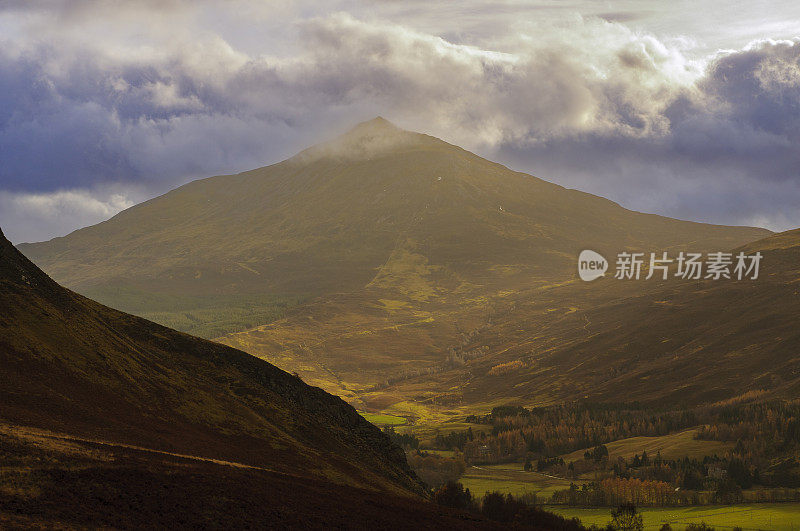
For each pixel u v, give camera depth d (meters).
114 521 57.53
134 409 106.50
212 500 69.38
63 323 117.88
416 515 97.94
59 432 78.50
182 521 63.03
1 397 85.00
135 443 87.69
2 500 54.06
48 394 92.56
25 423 77.06
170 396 121.31
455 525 98.75
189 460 82.94
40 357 102.88
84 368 108.94
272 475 92.69
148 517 61.19
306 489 90.06
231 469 86.31
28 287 124.19
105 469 66.31
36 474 60.22
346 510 85.00
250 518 69.56
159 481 68.94
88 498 59.78
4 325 105.44
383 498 104.88
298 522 73.12
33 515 53.62
